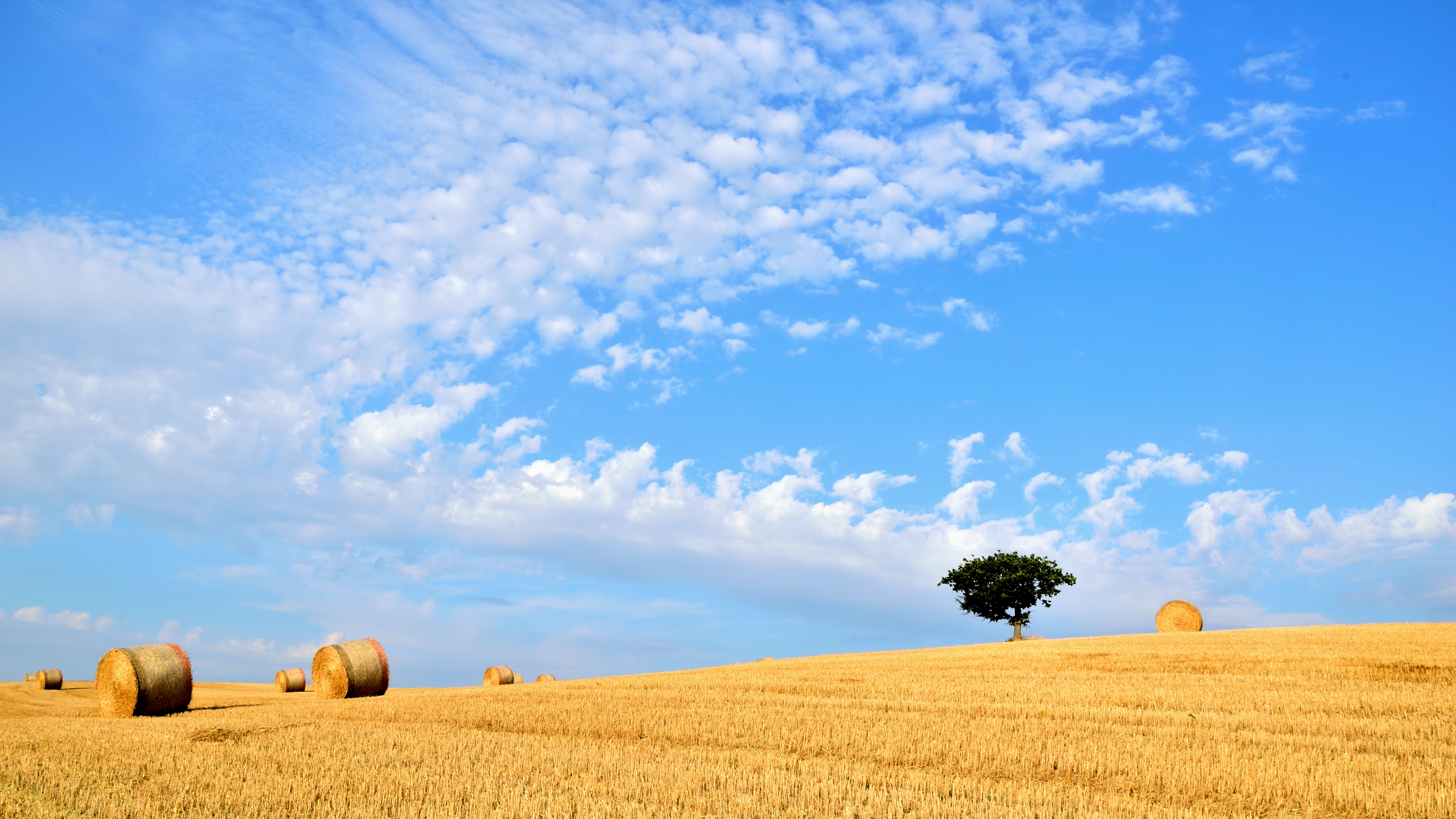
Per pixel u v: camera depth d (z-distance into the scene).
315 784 11.55
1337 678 23.42
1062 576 58.22
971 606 59.50
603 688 25.80
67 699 35.47
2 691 39.38
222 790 11.27
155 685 23.48
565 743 15.35
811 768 12.63
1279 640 35.31
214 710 24.16
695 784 11.48
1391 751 13.93
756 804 10.53
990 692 22.77
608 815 9.94
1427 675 23.59
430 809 10.12
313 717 20.66
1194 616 46.06
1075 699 20.94
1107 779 12.20
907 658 36.50
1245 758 13.16
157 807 10.28
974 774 12.57
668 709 19.83
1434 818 10.12
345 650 28.67
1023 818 9.87
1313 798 10.95
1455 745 14.41
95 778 12.01
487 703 21.86
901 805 10.38
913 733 15.70
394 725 18.16
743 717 18.23
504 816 9.87
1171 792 11.38
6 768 12.80
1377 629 40.22
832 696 22.47
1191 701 19.91
